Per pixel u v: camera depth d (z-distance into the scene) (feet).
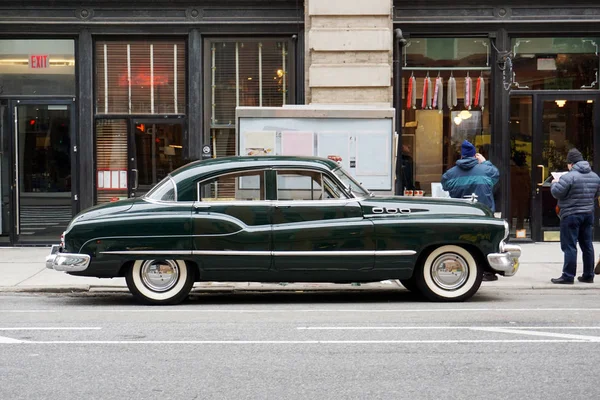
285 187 31.50
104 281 37.63
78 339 24.85
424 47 50.14
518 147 50.39
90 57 49.52
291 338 24.95
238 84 50.24
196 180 31.45
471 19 49.34
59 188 50.01
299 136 41.93
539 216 50.44
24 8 49.11
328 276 31.45
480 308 30.78
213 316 29.22
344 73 48.14
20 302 32.99
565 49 50.26
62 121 50.01
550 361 21.71
